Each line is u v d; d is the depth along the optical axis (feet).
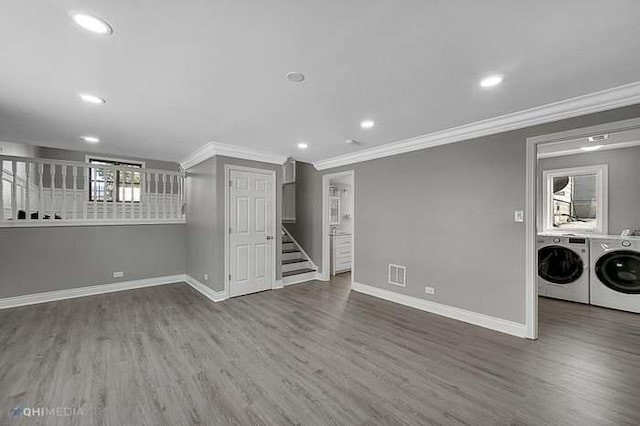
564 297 13.55
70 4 4.59
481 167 10.56
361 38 5.47
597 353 8.38
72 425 5.47
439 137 11.57
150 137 12.53
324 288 16.16
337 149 14.57
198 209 15.87
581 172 14.82
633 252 11.80
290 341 9.23
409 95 8.02
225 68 6.61
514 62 6.27
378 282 14.34
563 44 5.57
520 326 9.55
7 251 12.62
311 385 6.83
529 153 9.35
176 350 8.57
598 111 8.01
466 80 7.13
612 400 6.25
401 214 13.30
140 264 16.17
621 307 12.09
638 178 13.20
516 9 4.62
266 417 5.74
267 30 5.24
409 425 5.53
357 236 15.56
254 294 14.84
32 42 5.61
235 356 8.23
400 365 7.74
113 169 15.39
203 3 4.57
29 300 13.00
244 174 14.83
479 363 7.84
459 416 5.78
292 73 6.82
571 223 15.38
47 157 20.62
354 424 5.56
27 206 13.19
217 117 9.88
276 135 12.11
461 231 11.14
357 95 8.04
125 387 6.70
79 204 18.11
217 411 5.91
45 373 7.26
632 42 5.45
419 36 5.39
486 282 10.41
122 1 4.52
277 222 16.15
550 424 5.54
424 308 12.32
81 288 14.35
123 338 9.40
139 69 6.67
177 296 14.40
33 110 9.29
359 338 9.47
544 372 7.38
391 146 13.37
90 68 6.63
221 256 13.88
